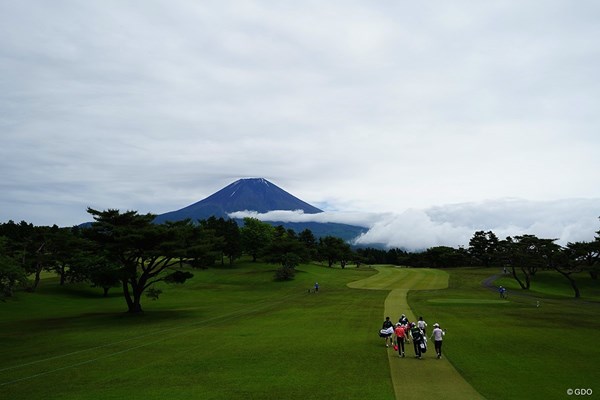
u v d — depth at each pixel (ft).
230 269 460.14
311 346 109.40
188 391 71.31
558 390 69.41
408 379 76.54
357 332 131.75
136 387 74.43
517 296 267.39
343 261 590.55
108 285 287.89
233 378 79.10
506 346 107.24
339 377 78.38
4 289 148.15
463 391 68.85
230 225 507.30
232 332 136.56
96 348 114.62
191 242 212.84
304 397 66.74
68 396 70.13
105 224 194.90
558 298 265.95
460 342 112.98
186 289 329.72
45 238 309.22
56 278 372.79
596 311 193.47
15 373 87.97
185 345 115.14
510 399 64.69
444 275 429.79
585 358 93.20
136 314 197.57
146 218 208.85
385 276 422.82
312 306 214.48
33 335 141.49
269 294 296.30
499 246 384.47
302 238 654.94
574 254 319.47
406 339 112.57
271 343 114.93
